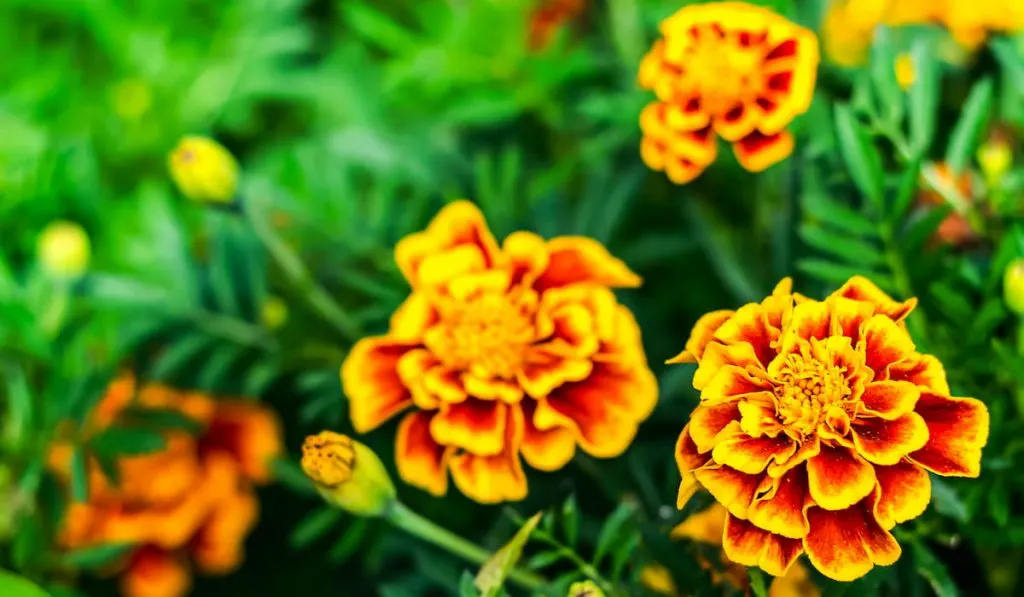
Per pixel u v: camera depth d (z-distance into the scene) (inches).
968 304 17.5
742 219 20.9
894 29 19.2
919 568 16.7
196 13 23.7
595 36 22.8
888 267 18.1
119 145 23.2
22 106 22.6
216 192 19.3
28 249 22.0
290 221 21.5
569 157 21.4
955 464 15.7
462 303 17.4
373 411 17.4
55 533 19.5
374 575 21.4
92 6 23.0
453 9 22.4
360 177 22.9
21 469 19.7
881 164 17.7
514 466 17.1
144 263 21.1
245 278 21.1
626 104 20.3
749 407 15.8
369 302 21.4
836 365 15.9
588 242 17.6
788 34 17.2
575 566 18.0
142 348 21.9
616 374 17.4
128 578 20.9
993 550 17.8
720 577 17.0
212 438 21.2
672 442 19.0
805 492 15.8
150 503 20.7
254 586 21.6
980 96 17.8
